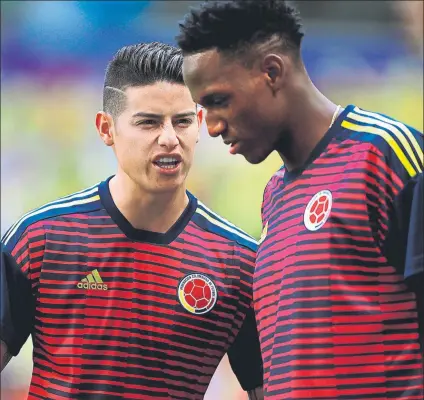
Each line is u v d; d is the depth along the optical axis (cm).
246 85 888
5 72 2561
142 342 1100
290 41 904
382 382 852
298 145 923
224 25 880
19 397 2269
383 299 861
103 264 1106
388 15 2634
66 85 2577
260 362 1152
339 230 872
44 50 2578
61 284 1098
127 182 1109
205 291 1120
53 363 1093
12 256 1095
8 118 2548
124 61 1097
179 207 1138
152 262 1116
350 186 876
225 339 1137
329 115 922
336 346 862
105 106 1126
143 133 1080
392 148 870
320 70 2606
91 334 1091
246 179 2519
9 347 1095
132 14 2598
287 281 903
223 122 902
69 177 2545
